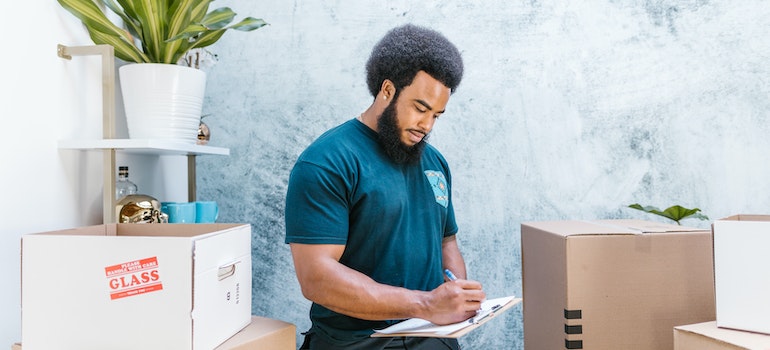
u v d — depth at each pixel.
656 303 1.04
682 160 1.70
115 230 0.94
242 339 0.82
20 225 0.98
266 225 1.77
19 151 0.98
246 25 1.30
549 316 1.12
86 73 1.16
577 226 1.19
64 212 1.10
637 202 1.71
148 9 1.14
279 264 1.77
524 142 1.73
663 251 1.04
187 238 0.71
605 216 1.72
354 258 1.06
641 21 1.70
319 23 1.75
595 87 1.72
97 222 1.21
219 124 1.78
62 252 0.73
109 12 1.24
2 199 0.94
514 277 1.74
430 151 1.26
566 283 1.02
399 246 1.07
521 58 1.72
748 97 1.67
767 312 0.83
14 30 0.97
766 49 1.66
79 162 1.14
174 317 0.71
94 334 0.72
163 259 0.71
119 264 0.72
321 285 0.94
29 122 1.00
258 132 1.77
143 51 1.25
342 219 0.99
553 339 1.10
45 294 0.74
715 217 1.69
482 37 1.73
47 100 1.05
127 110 1.17
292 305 1.77
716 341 0.81
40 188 1.03
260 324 0.91
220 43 1.77
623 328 1.03
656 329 1.03
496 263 1.74
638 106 1.71
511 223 1.73
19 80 0.98
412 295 0.94
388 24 1.74
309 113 1.76
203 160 1.78
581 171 1.72
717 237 0.87
